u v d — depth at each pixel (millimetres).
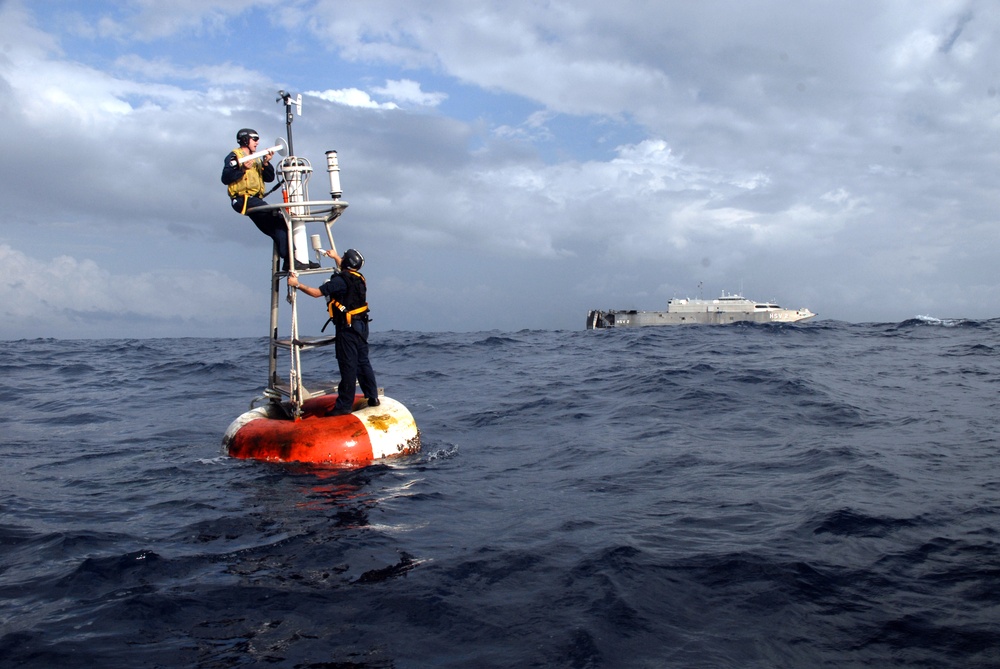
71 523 6008
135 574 4812
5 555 5281
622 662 3584
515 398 12977
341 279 8047
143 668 3613
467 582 4590
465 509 6246
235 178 8016
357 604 4309
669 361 17391
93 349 27281
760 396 11594
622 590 4375
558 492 6766
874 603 4156
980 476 6648
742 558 4832
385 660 3666
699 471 7328
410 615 4160
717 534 5371
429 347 23781
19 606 4367
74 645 3850
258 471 7547
